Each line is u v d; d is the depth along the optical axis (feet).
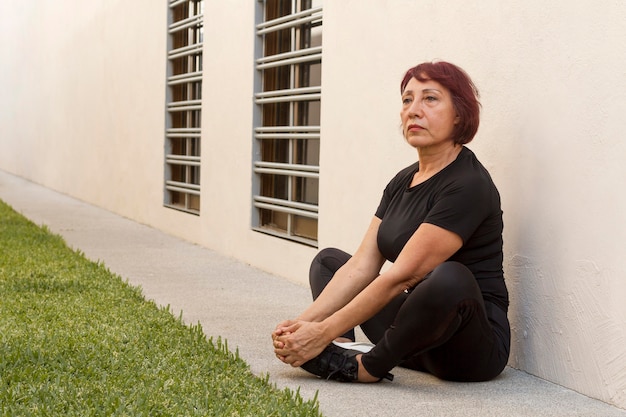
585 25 11.96
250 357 13.92
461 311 11.30
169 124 33.76
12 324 14.99
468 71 14.80
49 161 59.31
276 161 24.76
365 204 18.74
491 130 14.12
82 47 48.88
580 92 12.05
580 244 12.07
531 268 13.12
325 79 20.67
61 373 11.91
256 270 23.95
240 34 25.88
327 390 11.95
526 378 12.88
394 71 17.47
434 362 12.34
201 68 31.53
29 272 20.95
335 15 20.16
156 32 34.88
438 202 11.96
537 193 12.99
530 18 13.14
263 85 24.99
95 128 45.65
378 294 11.91
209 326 16.33
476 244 12.25
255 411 10.40
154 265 24.32
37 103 64.18
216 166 27.96
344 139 19.74
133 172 38.09
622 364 11.31
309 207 21.70
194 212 30.76
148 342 13.82
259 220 25.14
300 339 12.18
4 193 53.62
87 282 19.77
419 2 16.46
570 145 12.25
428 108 12.21
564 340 12.40
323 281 13.67
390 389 12.05
